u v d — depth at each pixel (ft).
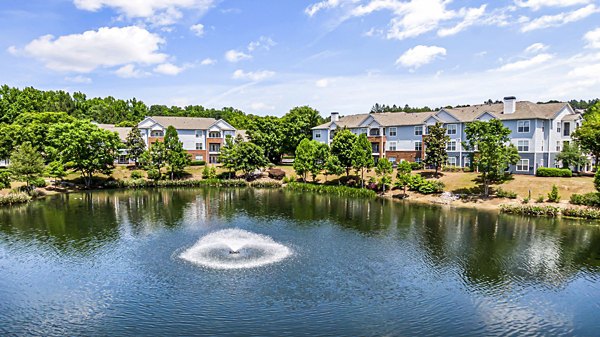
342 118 326.44
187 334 65.46
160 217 153.17
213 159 322.55
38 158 209.46
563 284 86.28
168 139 262.06
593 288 84.23
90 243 116.26
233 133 335.88
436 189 197.16
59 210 167.53
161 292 81.51
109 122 447.83
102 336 65.10
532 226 136.67
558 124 218.59
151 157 255.09
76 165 230.07
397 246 113.70
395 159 271.28
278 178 268.62
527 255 105.09
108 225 139.23
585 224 139.33
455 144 240.53
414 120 264.52
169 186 250.98
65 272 92.89
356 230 132.57
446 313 72.95
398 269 94.84
